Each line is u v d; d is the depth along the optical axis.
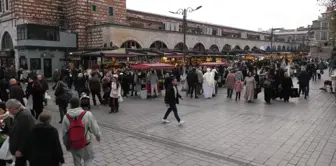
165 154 6.95
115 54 22.03
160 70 19.88
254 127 9.37
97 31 29.89
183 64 26.84
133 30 29.92
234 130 9.03
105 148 7.42
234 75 16.03
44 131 4.31
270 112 11.84
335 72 18.95
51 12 31.75
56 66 29.25
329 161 6.31
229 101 15.05
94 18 32.84
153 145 7.66
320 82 23.98
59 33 29.28
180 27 43.47
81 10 31.52
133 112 12.20
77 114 4.92
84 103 5.80
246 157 6.64
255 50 40.31
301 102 14.38
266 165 6.16
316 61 39.22
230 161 6.43
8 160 5.82
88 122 5.07
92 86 13.93
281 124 9.72
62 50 29.66
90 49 26.81
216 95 17.47
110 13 34.66
